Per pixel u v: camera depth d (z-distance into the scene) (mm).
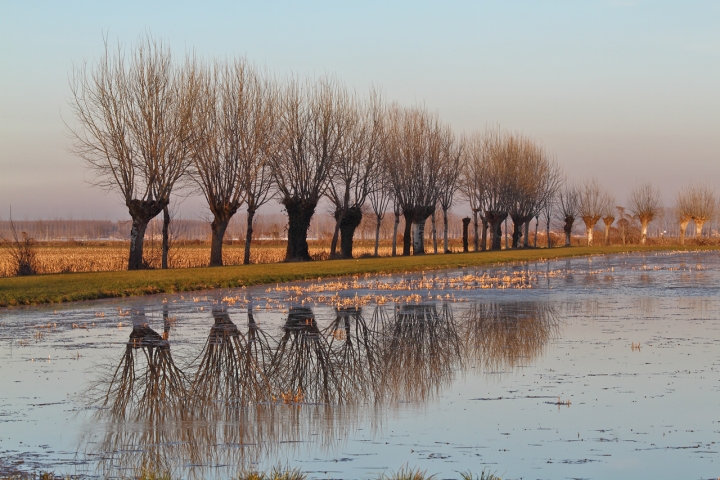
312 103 98562
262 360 24062
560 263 97062
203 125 80125
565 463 13508
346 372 22094
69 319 35031
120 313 37531
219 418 16844
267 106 88250
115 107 73625
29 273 68062
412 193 119188
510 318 35469
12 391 19656
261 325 32844
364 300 44562
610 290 52531
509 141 151500
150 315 36750
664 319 34750
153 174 74750
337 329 31547
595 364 23094
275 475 12125
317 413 17234
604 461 13617
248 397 18984
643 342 27469
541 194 165375
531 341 27922
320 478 12586
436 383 20453
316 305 41844
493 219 148750
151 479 12078
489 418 16672
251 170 85250
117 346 26906
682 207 194625
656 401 18172
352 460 13672
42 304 41875
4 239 69125
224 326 32469
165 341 28047
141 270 71750
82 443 14898
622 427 15898
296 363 23516
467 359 24156
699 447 14477
